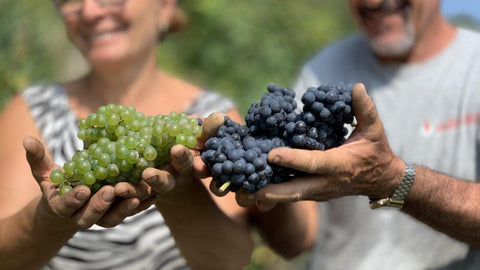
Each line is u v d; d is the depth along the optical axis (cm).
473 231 123
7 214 131
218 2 262
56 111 139
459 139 146
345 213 152
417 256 148
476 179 145
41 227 114
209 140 104
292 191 105
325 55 162
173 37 267
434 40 151
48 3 248
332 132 109
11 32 245
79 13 137
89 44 138
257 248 276
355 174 109
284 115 106
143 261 134
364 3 150
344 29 315
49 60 247
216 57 260
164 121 106
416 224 148
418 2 147
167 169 107
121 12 136
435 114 149
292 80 267
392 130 152
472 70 148
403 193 117
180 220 124
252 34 263
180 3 262
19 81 236
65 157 136
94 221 104
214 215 127
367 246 151
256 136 106
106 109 109
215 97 142
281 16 275
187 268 136
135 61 139
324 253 156
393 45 149
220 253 130
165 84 144
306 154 103
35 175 111
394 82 153
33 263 123
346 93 106
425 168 121
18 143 136
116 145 104
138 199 106
